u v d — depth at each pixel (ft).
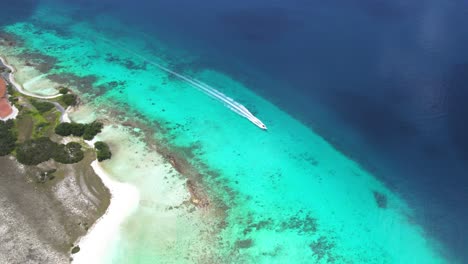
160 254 175.63
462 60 286.46
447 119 240.53
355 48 310.45
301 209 200.03
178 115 258.37
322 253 180.24
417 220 193.47
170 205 197.26
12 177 209.36
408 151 226.99
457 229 188.75
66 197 198.90
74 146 226.38
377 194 207.00
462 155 219.41
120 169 215.72
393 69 283.59
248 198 204.33
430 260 177.37
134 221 188.44
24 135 235.40
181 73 299.58
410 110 249.55
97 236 180.86
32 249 173.58
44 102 260.83
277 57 309.42
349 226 192.24
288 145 237.25
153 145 233.76
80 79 290.56
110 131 241.96
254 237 185.57
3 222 185.16
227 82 289.53
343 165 223.92
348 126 247.29
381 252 181.16
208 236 184.55
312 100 268.21
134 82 289.12
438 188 206.69
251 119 254.27
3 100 261.65
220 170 219.82
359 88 271.49
